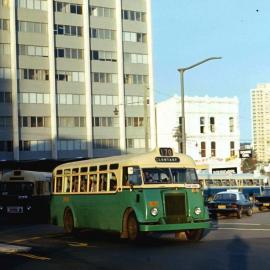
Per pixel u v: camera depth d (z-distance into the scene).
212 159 83.00
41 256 14.55
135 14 88.00
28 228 25.34
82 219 20.31
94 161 20.00
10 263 13.25
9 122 76.62
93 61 83.88
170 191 17.16
